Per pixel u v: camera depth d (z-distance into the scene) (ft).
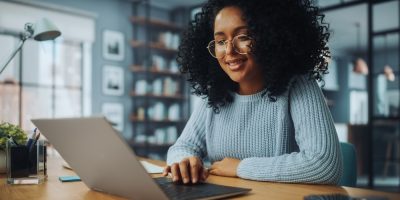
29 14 14.44
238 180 3.28
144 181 2.20
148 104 18.44
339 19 22.24
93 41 16.38
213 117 4.38
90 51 16.53
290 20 3.86
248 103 4.07
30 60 14.79
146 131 18.45
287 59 3.83
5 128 4.15
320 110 3.56
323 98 3.73
